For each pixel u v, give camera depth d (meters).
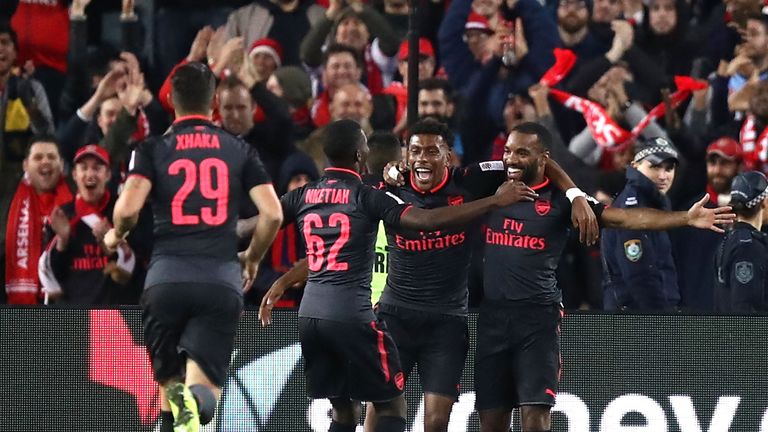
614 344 25.83
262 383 25.84
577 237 33.00
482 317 24.36
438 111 35.47
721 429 25.75
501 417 24.47
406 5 39.34
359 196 23.08
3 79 37.25
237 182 21.75
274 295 25.09
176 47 39.69
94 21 41.28
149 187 21.39
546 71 36.97
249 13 38.94
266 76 38.00
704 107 36.25
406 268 24.31
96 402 25.62
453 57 37.62
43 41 38.69
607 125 34.44
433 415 24.12
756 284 27.31
